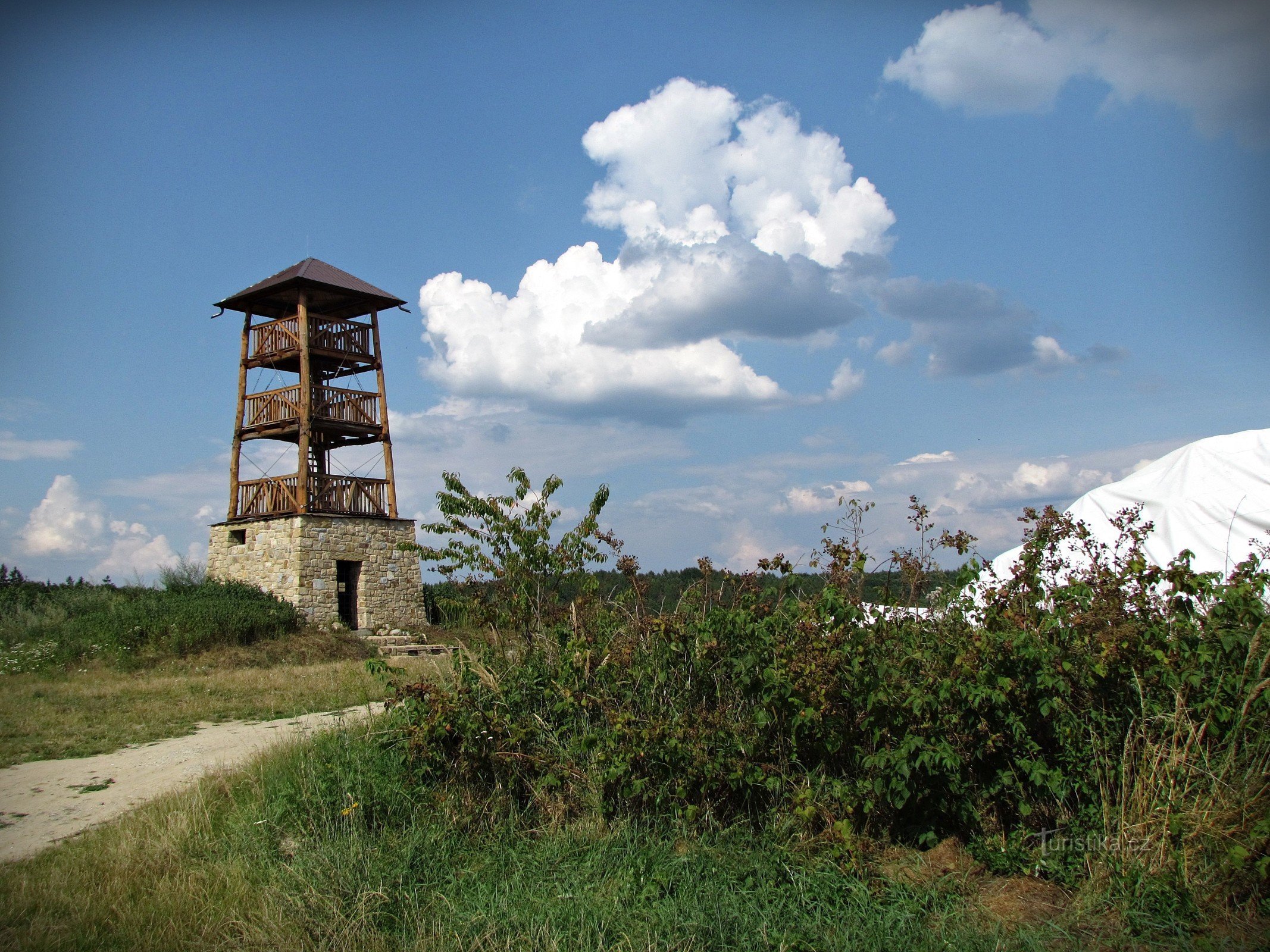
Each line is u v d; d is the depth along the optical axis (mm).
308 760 7895
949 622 6977
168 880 6375
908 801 6172
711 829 6387
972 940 4961
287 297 26141
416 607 26766
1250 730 5688
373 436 26875
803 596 7258
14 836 7703
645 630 7742
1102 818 5730
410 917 5734
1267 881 5133
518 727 7238
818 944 5059
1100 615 6066
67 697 15094
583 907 5547
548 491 10102
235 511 26594
